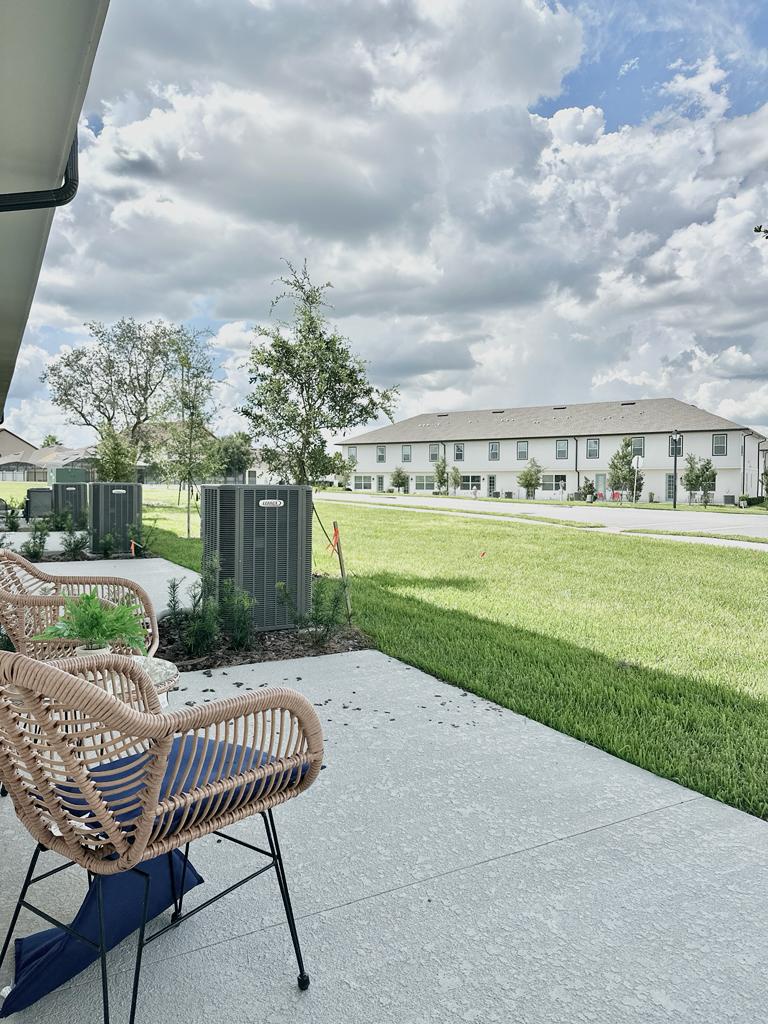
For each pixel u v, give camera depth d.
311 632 5.56
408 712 3.90
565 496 48.31
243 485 5.54
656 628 6.41
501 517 23.23
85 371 31.47
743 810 2.79
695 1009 1.69
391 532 16.83
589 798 2.87
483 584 8.84
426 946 1.91
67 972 1.73
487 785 2.97
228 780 1.59
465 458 52.91
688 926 2.02
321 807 2.74
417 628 6.01
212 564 5.54
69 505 15.09
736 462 42.97
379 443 57.59
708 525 20.83
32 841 2.45
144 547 11.32
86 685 1.31
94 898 1.76
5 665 1.33
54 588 3.57
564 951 1.90
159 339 30.03
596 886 2.22
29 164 2.90
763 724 3.81
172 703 3.99
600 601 7.80
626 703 4.11
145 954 1.86
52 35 2.11
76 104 2.47
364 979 1.78
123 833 1.47
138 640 2.77
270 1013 1.66
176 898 1.97
